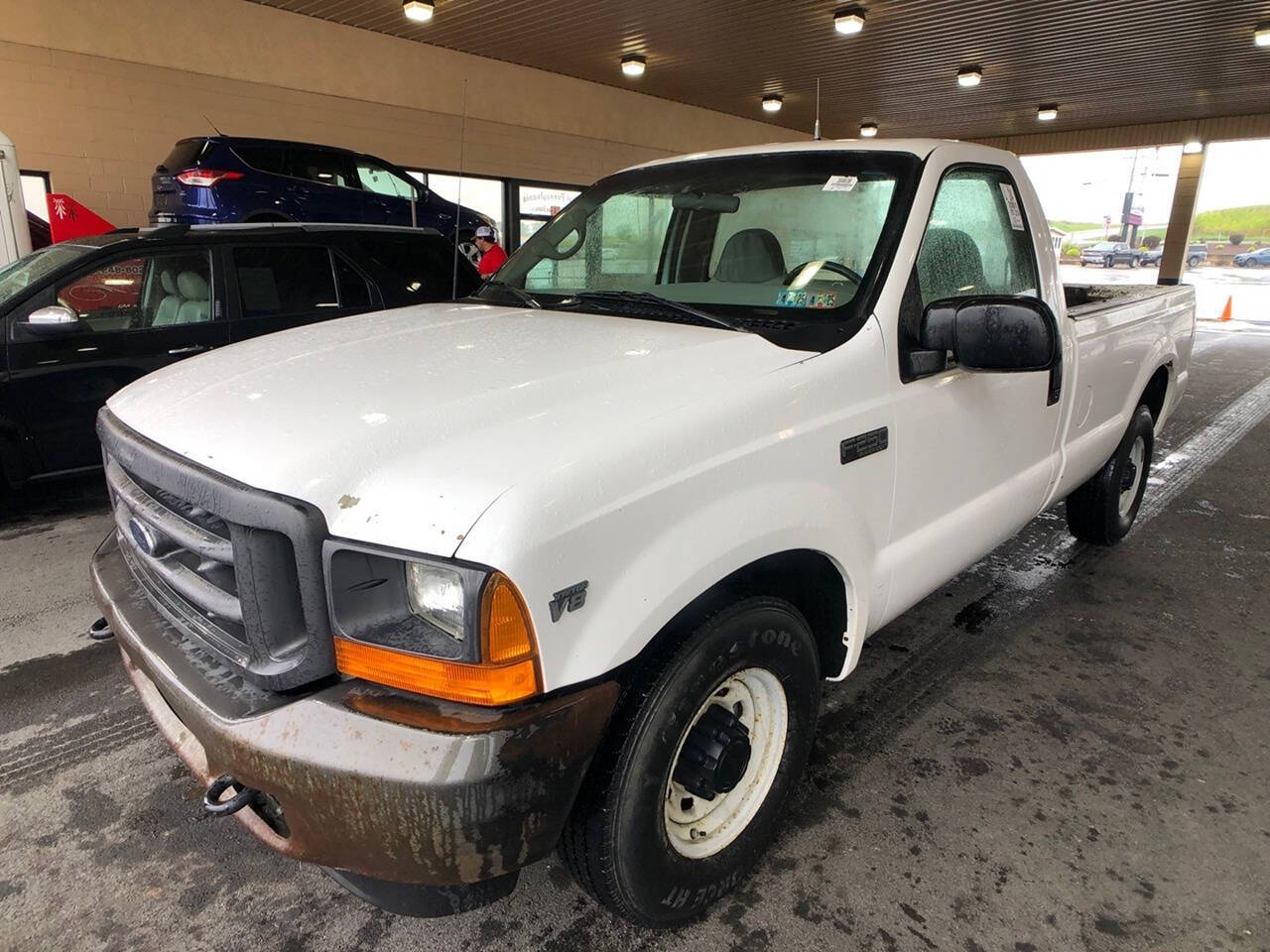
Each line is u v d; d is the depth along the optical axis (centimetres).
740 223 267
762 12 1127
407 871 150
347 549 147
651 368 193
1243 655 348
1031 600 400
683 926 207
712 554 173
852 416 212
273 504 149
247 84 1098
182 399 194
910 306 234
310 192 970
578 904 215
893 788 260
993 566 441
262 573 153
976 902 215
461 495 146
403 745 143
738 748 192
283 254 573
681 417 175
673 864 188
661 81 1527
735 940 203
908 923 208
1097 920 210
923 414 237
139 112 1016
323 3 1081
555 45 1277
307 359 208
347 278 601
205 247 545
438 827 143
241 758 153
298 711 151
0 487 499
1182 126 1916
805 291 241
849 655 231
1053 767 272
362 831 147
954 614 385
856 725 295
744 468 182
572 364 195
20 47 924
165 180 924
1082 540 470
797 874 225
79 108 975
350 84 1198
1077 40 1241
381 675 151
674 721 175
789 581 218
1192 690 321
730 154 295
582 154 1539
